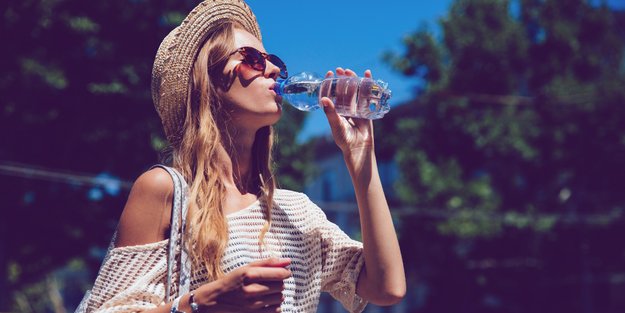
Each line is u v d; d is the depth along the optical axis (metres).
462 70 17.69
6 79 12.71
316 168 17.42
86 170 13.65
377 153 18.20
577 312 18.34
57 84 12.71
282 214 1.99
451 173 17.23
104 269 1.79
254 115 1.98
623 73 18.17
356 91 2.07
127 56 13.34
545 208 17.94
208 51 2.00
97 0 13.02
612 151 17.41
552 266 18.11
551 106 17.58
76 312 1.81
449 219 17.08
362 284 2.04
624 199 18.14
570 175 18.06
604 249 18.22
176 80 2.00
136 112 13.38
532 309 18.23
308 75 2.31
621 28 20.02
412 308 24.11
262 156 2.09
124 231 1.83
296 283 1.95
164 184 1.83
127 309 1.71
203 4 2.03
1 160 13.09
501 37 17.62
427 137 17.72
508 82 17.69
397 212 16.88
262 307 1.60
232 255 1.84
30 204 13.69
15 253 14.22
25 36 12.83
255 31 2.18
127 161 13.69
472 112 17.59
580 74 18.12
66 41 12.97
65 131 13.22
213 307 1.60
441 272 17.72
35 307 27.25
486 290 18.12
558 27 17.75
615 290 20.61
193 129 1.97
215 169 1.93
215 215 1.83
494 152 17.47
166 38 2.05
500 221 17.19
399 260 2.00
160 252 1.79
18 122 12.95
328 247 2.09
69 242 14.18
